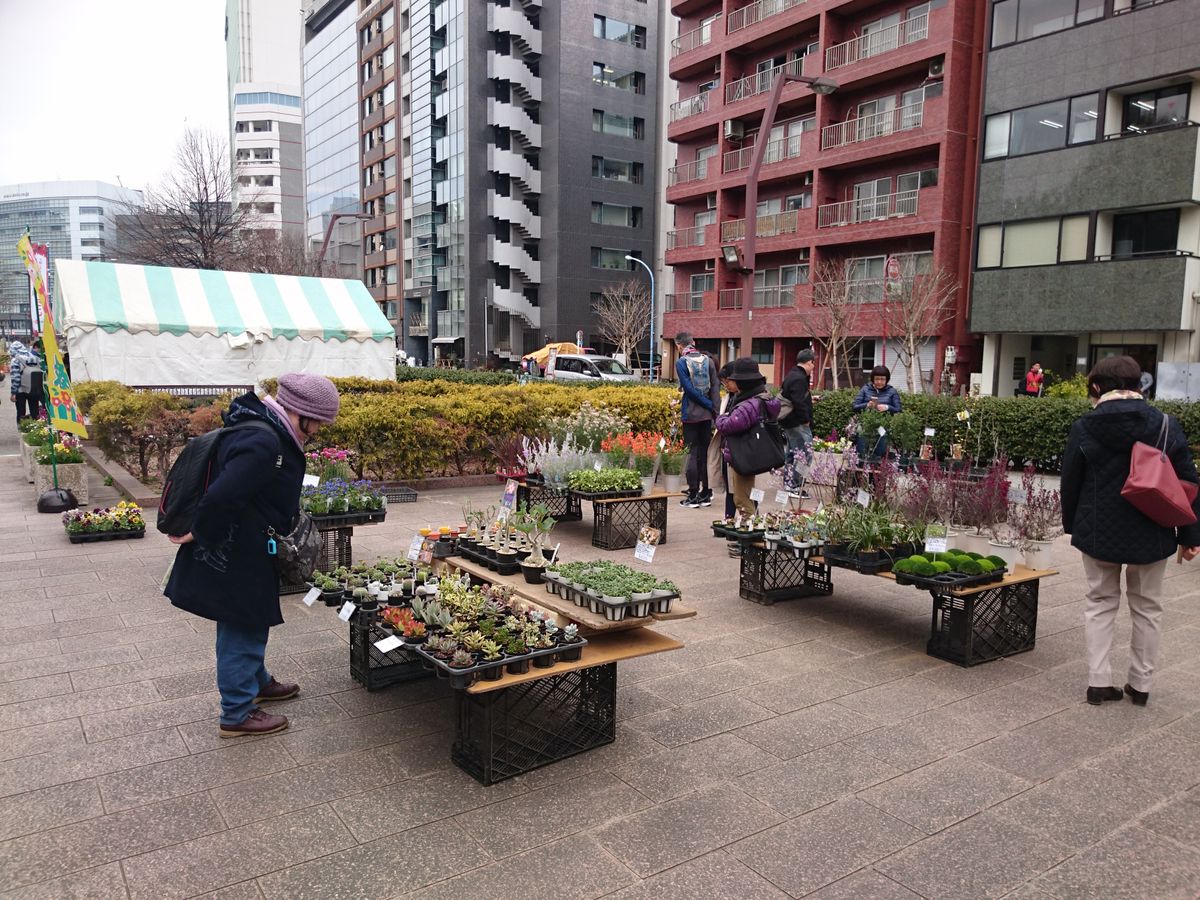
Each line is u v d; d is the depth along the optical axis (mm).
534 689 4195
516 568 4730
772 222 31594
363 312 17484
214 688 4293
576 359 31250
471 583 4984
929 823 3131
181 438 10469
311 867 2789
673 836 3016
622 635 4059
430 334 54688
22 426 13812
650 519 8031
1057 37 22141
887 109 28172
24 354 16172
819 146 29516
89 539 7492
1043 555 5578
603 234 50031
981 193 24219
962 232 26062
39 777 3367
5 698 4125
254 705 4062
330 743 3721
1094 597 4285
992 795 3346
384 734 3820
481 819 3109
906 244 27812
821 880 2770
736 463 7352
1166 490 3828
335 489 6578
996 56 23625
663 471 9570
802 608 5965
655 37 51281
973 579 4734
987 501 5902
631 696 4336
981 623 5133
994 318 24047
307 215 79625
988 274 24109
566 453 8250
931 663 4875
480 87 48969
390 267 62000
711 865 2842
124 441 10398
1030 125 22969
